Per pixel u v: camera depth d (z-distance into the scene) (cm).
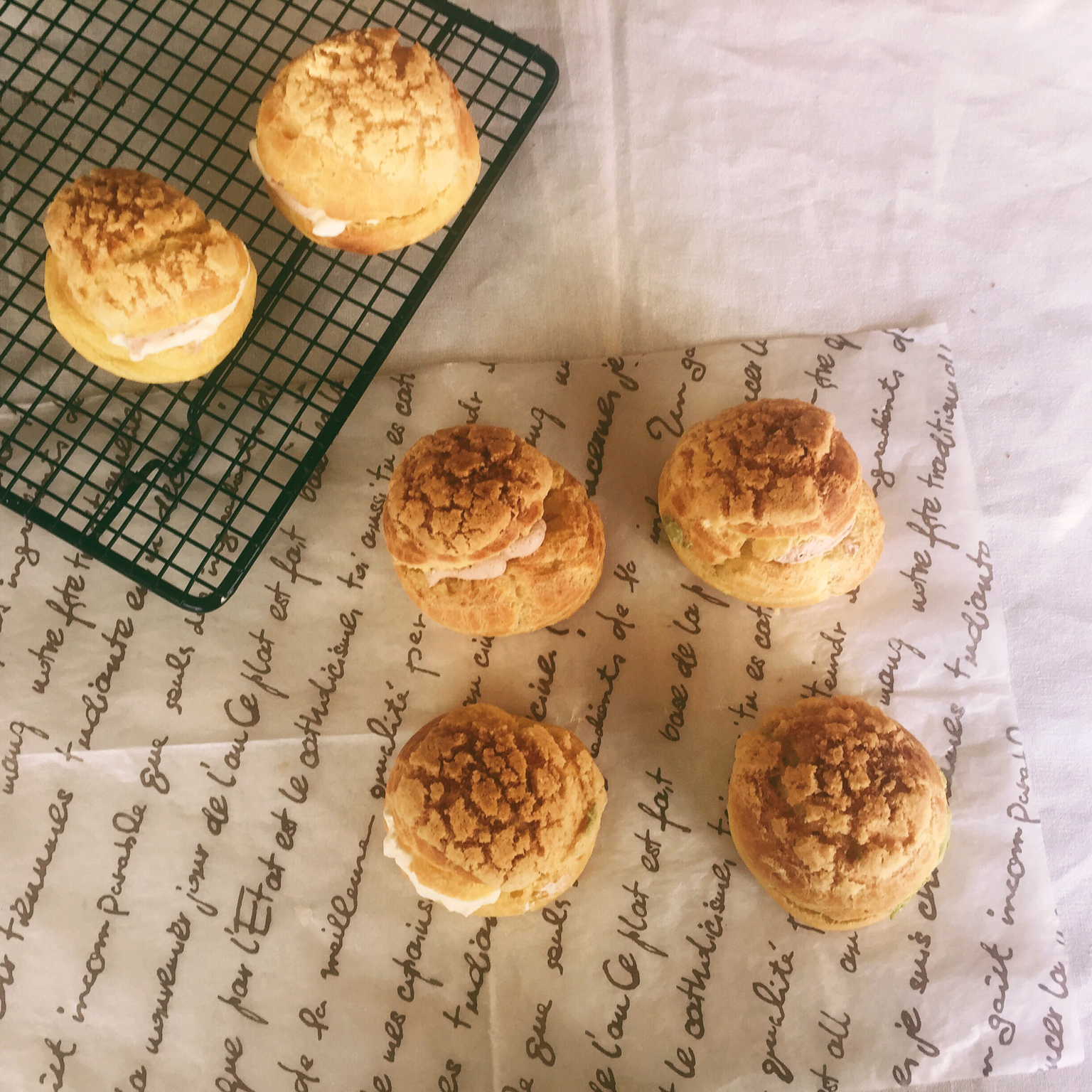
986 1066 41
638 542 45
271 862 43
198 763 43
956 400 46
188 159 45
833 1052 41
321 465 45
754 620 44
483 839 38
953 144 48
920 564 44
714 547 40
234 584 41
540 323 46
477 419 45
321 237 41
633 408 45
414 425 45
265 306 44
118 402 45
